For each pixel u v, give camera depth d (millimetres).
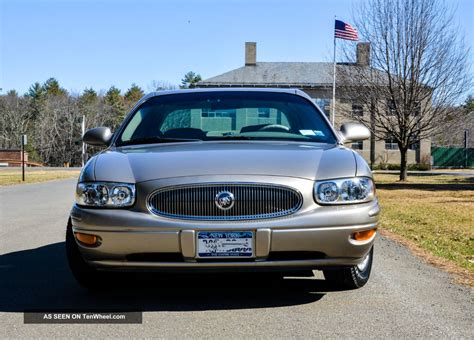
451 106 26234
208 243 4117
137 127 5535
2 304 4641
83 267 4754
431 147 58781
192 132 5402
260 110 5688
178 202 4191
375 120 26891
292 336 3850
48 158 89812
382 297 4848
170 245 4129
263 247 4125
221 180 4207
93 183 4352
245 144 5020
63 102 94188
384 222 10523
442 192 19984
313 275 5602
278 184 4215
